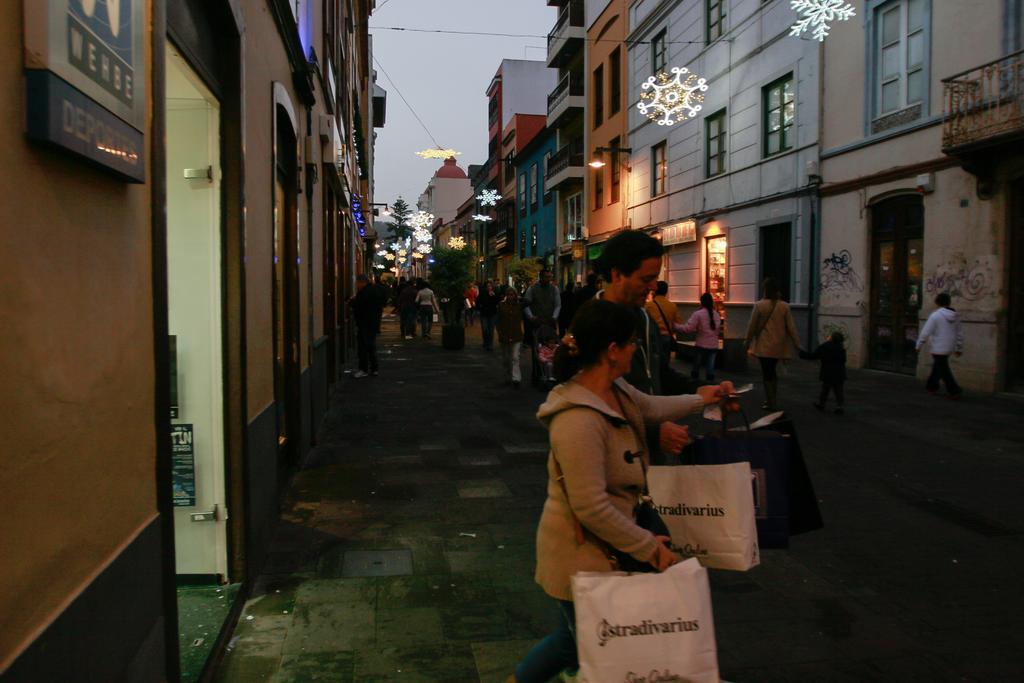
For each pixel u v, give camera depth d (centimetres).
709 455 271
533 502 579
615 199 2748
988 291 1131
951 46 1198
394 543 487
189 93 372
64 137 172
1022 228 1086
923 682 323
